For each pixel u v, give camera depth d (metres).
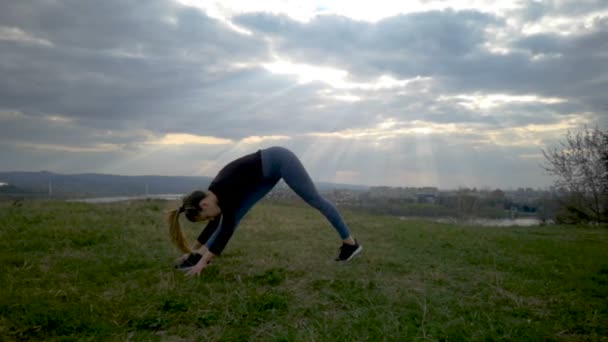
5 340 2.66
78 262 4.64
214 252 4.23
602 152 15.68
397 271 4.71
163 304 3.28
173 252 5.35
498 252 6.22
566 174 16.17
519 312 3.41
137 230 6.91
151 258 4.95
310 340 2.76
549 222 16.47
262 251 5.59
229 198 4.16
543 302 3.75
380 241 7.10
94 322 2.98
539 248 6.78
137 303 3.38
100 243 5.81
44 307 3.13
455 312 3.39
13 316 2.97
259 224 8.69
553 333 3.03
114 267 4.48
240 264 4.75
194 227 7.91
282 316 3.25
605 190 15.54
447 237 7.83
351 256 4.91
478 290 4.04
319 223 9.29
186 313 3.19
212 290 3.74
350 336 2.84
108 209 9.84
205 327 3.03
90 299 3.43
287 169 4.40
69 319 2.99
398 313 3.30
